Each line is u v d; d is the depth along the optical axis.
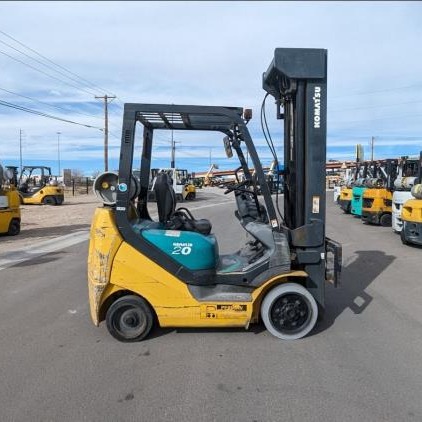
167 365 4.31
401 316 5.78
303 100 5.08
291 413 3.44
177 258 4.83
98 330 5.30
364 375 4.07
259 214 5.63
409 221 11.32
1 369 4.25
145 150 5.84
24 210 25.27
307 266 5.19
